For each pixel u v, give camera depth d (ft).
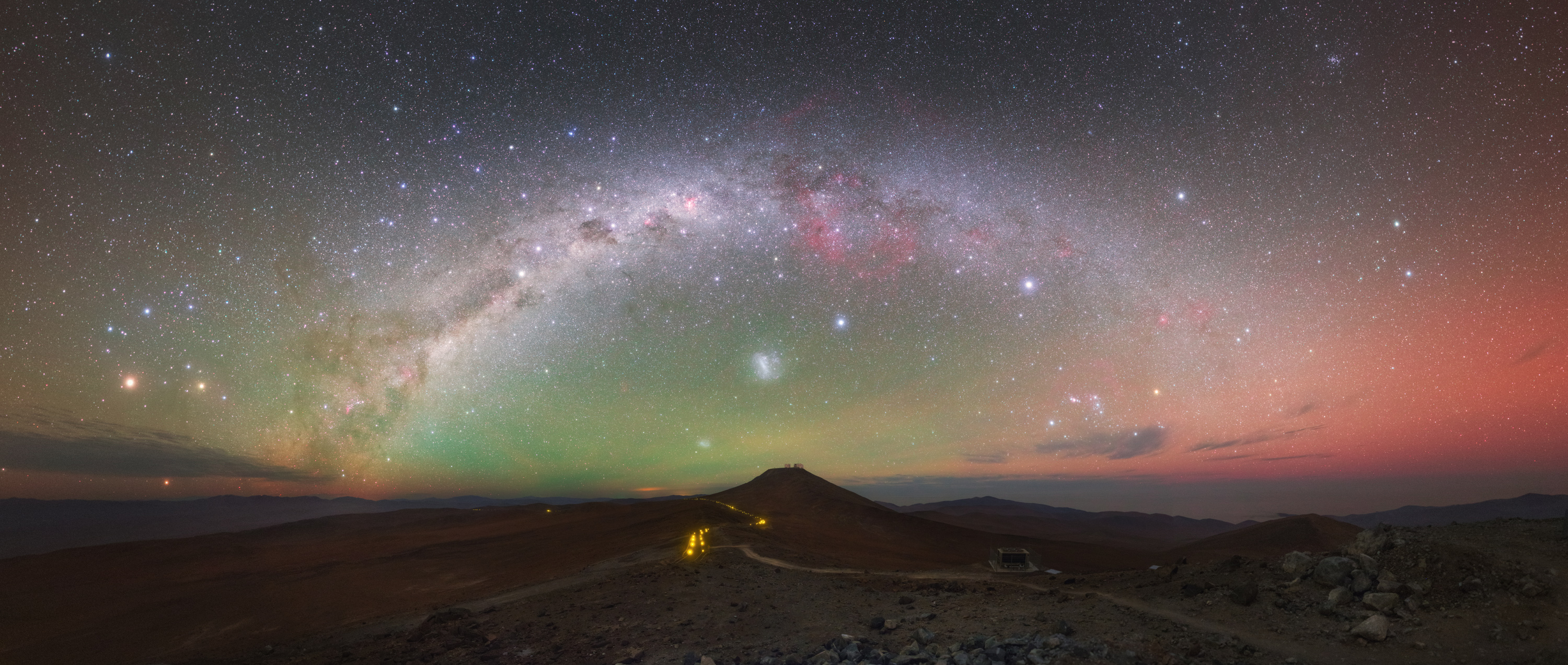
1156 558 235.20
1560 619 42.14
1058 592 64.23
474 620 74.84
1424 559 50.55
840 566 109.70
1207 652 44.86
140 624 124.67
